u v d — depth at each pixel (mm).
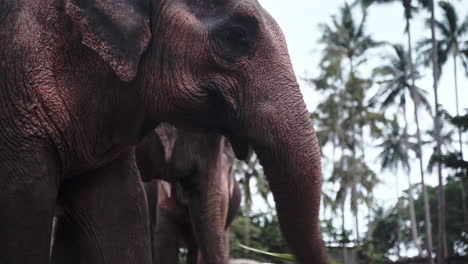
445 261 35500
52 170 3514
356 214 44406
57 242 4055
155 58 3477
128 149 3928
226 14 3412
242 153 3504
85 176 3871
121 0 3404
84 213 3881
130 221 3910
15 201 3418
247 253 15945
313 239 3248
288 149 3254
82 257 3918
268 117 3309
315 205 3227
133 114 3648
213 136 7223
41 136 3451
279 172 3271
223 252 7211
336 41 47969
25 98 3434
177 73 3434
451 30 51938
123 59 3338
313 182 3219
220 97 3400
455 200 55438
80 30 3342
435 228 64312
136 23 3395
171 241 8172
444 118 27016
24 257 3418
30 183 3424
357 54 46969
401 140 59969
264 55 3385
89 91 3543
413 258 33281
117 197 3893
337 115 43844
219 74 3402
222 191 7703
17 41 3469
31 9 3520
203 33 3408
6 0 3590
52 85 3469
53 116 3467
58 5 3498
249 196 24859
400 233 60156
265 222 23953
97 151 3684
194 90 3418
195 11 3461
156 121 3688
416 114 53344
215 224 7207
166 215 8180
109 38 3338
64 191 3898
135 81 3529
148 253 3955
